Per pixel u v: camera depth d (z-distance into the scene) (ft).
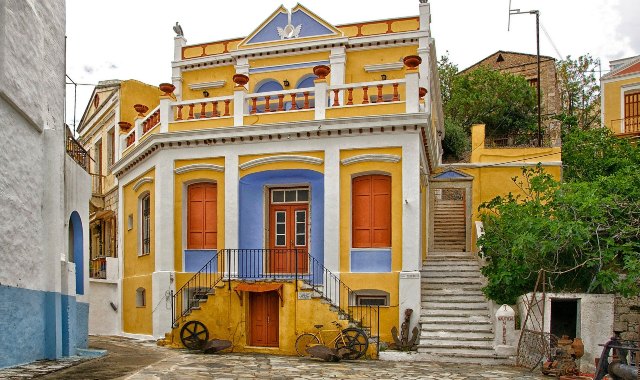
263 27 74.28
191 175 63.05
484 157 72.59
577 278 53.26
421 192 62.49
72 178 45.24
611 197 54.19
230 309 54.44
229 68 75.77
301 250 58.54
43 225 38.24
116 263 74.54
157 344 57.31
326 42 70.95
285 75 72.54
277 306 53.98
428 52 69.00
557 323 53.36
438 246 73.61
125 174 74.23
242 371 41.55
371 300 58.03
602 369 35.65
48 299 38.42
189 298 61.46
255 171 61.21
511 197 62.23
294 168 60.08
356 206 59.16
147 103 82.48
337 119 58.29
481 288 56.49
